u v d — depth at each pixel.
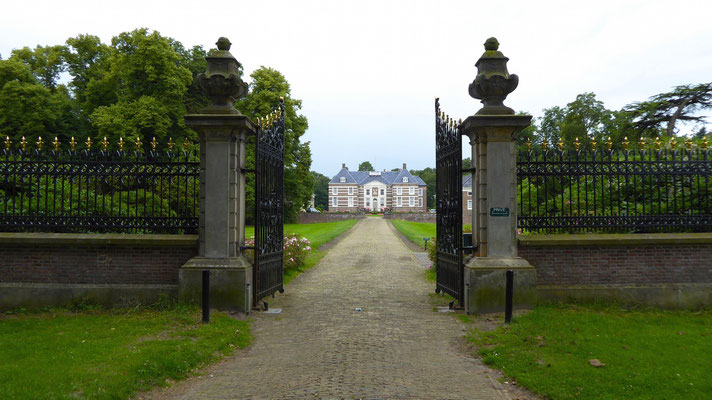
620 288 7.73
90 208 9.08
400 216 64.06
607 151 8.03
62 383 4.29
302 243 15.17
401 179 110.62
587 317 6.82
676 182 8.56
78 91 37.72
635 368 4.78
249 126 7.98
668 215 7.91
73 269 7.91
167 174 8.04
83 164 7.94
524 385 4.54
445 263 9.11
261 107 35.78
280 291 9.88
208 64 8.08
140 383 4.51
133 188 9.11
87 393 4.11
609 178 8.04
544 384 4.46
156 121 30.44
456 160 8.23
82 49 37.47
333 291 10.25
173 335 6.18
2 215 7.88
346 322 7.30
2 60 33.00
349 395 4.34
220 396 4.36
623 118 31.91
